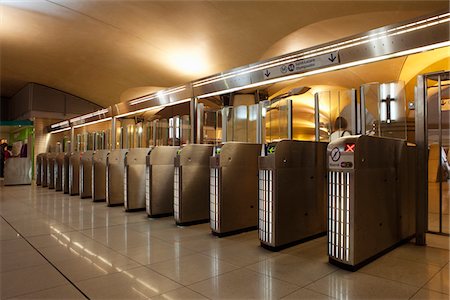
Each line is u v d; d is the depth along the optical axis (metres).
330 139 5.66
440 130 4.70
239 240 4.75
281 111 6.07
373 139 3.81
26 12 9.37
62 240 4.65
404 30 4.17
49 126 18.00
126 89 16.62
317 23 8.12
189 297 2.76
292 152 4.46
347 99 5.51
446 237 4.81
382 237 3.96
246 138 6.84
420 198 4.45
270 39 9.22
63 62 14.09
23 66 15.04
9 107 22.58
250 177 5.47
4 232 5.11
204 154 6.13
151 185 6.47
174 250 4.19
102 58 12.94
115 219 6.30
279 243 4.20
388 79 10.73
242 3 7.70
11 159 13.74
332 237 3.62
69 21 9.78
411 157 4.77
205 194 6.13
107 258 3.82
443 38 3.89
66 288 2.95
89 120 13.28
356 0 6.93
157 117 14.40
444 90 4.96
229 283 3.07
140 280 3.14
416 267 3.52
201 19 8.69
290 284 3.04
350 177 3.45
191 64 12.02
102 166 8.84
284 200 4.30
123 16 9.12
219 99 12.12
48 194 10.38
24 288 2.95
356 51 4.67
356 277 3.22
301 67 5.37
